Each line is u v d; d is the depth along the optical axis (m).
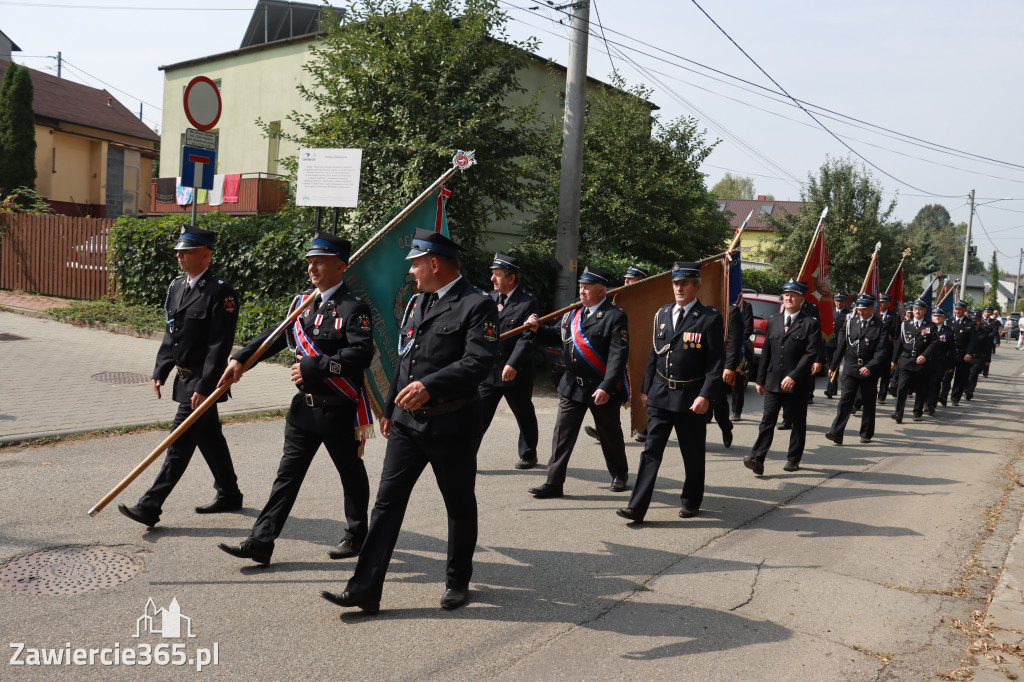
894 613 4.11
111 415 7.21
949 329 12.23
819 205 26.61
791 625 3.89
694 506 5.71
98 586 3.84
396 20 11.21
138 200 30.86
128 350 10.59
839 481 7.12
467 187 11.48
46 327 11.83
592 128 17.97
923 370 11.35
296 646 3.38
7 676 2.99
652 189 17.39
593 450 7.78
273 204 18.62
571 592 4.15
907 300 30.56
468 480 3.81
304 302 4.20
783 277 26.73
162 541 4.48
